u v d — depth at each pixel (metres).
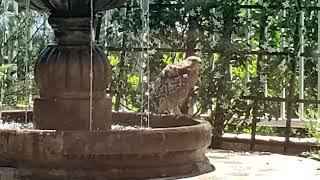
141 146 5.49
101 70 6.25
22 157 5.53
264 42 8.55
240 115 8.66
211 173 5.98
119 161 5.49
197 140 5.84
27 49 9.88
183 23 8.82
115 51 9.26
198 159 6.01
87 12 6.25
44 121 6.21
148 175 5.55
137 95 9.24
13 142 5.51
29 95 9.79
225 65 8.66
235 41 8.65
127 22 9.16
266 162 7.00
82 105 6.18
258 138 8.54
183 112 8.66
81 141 5.39
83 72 6.17
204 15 8.69
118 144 5.44
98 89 6.27
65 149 5.39
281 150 8.35
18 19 9.95
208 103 8.70
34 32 9.98
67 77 6.16
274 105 8.69
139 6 9.09
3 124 7.12
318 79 8.87
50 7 6.27
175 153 5.71
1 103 9.54
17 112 7.50
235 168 6.46
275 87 8.62
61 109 6.17
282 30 8.55
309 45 8.59
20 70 9.88
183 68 7.97
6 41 9.84
